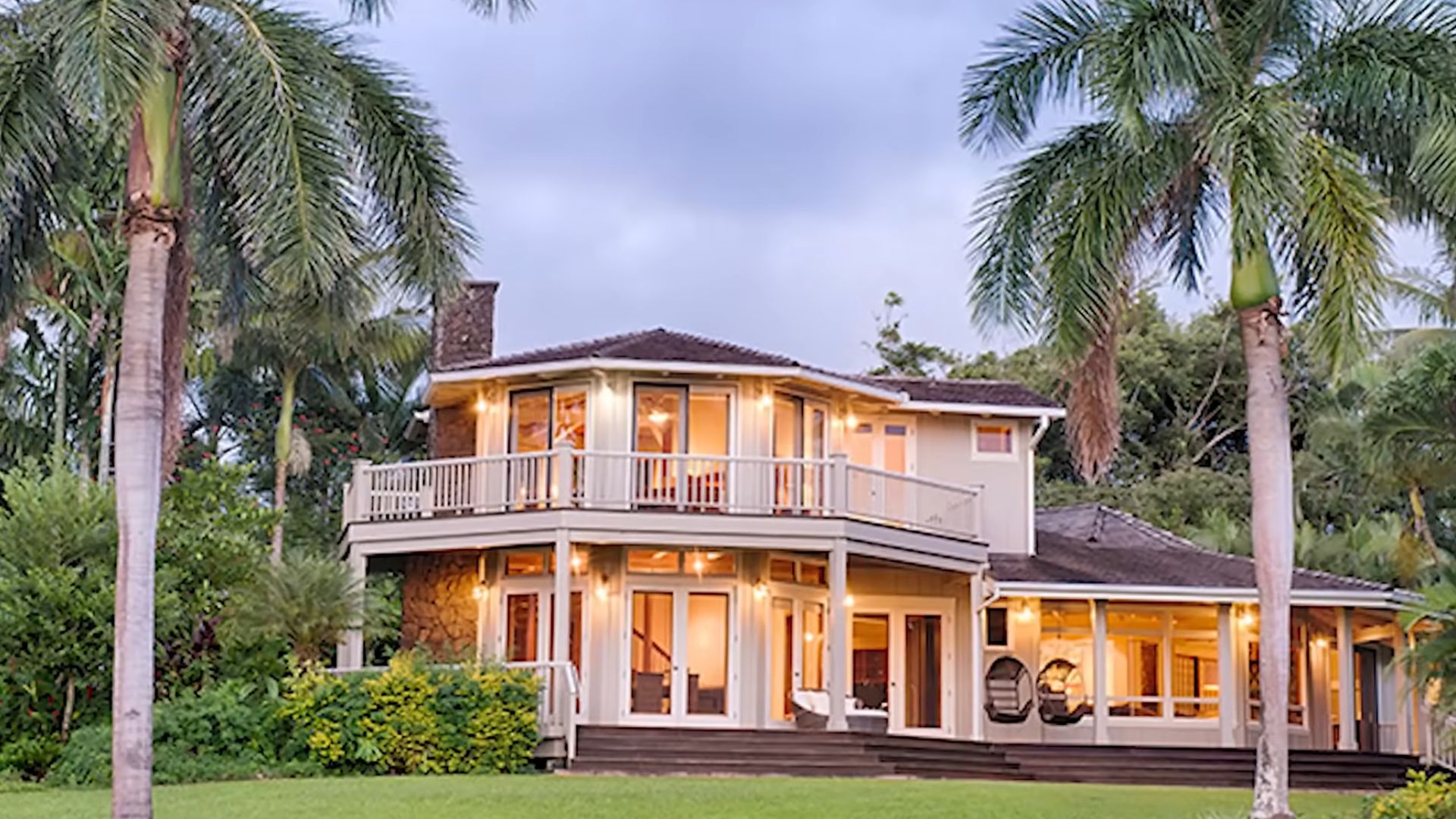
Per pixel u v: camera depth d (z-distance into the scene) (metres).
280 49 15.45
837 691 25.70
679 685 27.19
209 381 39.72
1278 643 16.88
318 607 23.36
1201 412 48.12
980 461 31.33
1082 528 34.38
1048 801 18.69
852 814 16.98
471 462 27.16
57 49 14.54
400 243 16.92
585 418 27.84
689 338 29.47
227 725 22.00
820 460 26.88
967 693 29.77
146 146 15.06
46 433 37.12
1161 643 30.66
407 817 16.20
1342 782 26.56
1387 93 17.55
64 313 32.28
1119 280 18.83
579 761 23.52
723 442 28.06
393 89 16.66
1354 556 37.59
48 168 16.11
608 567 27.38
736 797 18.31
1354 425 39.25
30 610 21.11
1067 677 29.88
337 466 42.69
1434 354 27.70
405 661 23.14
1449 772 26.95
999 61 18.86
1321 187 17.11
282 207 15.14
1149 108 17.45
